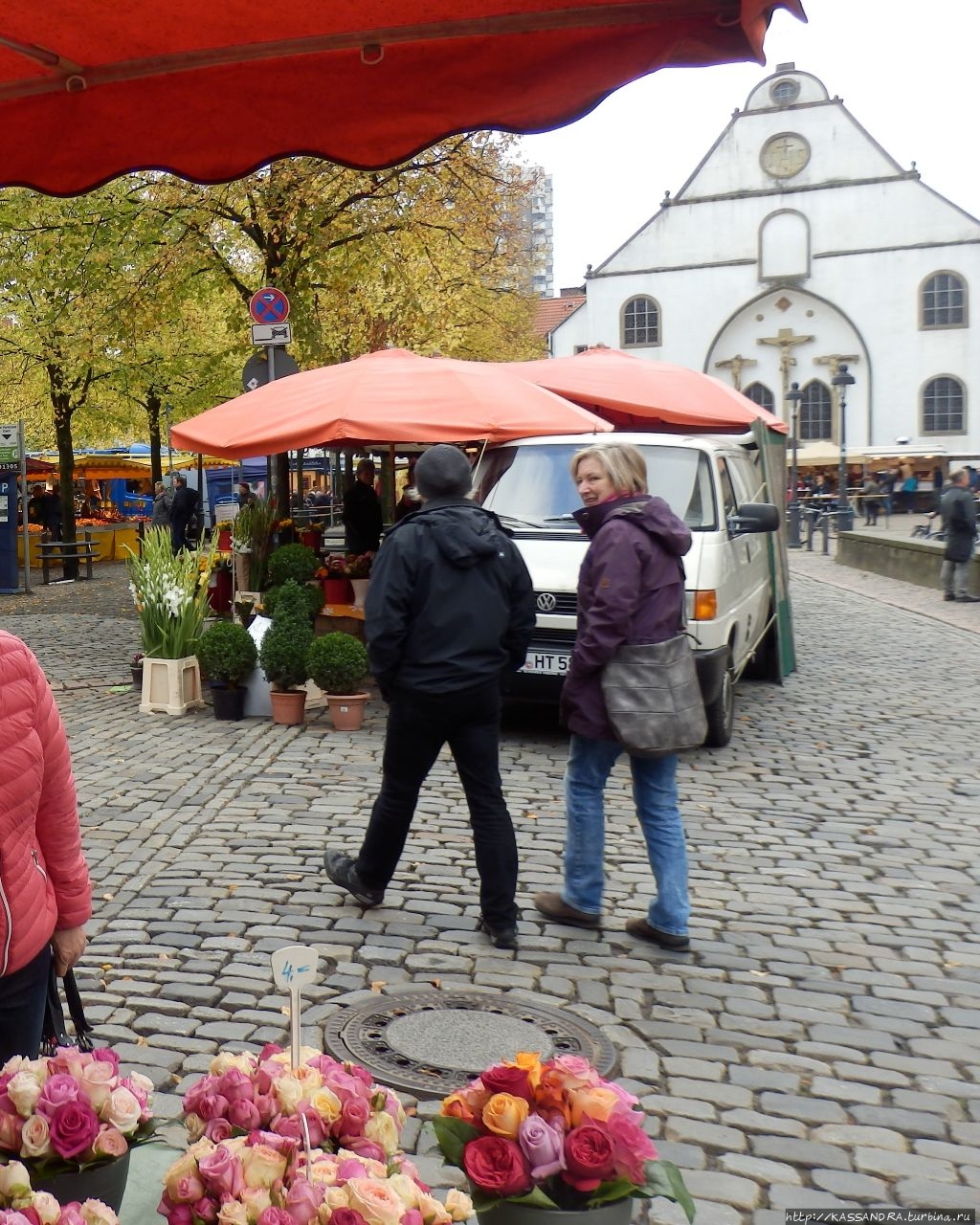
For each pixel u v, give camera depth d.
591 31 2.17
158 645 10.13
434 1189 3.27
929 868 6.36
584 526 5.18
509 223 20.73
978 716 10.63
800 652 14.75
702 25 2.11
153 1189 2.41
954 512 20.45
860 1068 4.09
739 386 57.22
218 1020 4.33
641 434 10.13
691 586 8.77
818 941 5.30
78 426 30.36
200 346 25.78
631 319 58.16
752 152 55.97
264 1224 1.88
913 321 54.94
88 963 4.81
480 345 27.95
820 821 7.23
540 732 9.65
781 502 13.55
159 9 2.17
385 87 2.36
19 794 2.42
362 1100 2.26
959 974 4.95
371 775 8.00
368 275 17.08
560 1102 2.18
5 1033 2.48
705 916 5.58
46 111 2.53
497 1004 4.53
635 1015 4.47
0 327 24.98
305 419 9.59
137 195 17.45
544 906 5.41
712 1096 3.87
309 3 2.13
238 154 2.53
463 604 4.99
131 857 6.19
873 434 55.91
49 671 12.28
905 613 19.09
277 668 9.60
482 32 2.20
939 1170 3.45
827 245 55.56
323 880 5.89
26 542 21.06
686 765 8.66
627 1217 2.13
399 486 31.05
